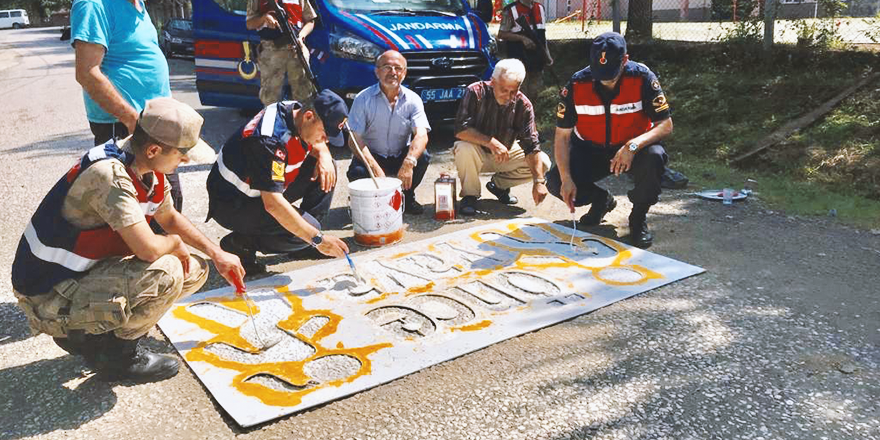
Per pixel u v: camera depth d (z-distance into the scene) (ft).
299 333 9.95
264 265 12.35
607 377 8.73
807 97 20.93
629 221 13.48
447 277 11.84
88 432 7.83
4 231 14.92
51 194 7.82
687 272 11.81
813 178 17.16
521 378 8.74
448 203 14.93
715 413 7.95
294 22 19.30
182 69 49.93
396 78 14.87
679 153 20.26
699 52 25.71
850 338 9.56
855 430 7.61
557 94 26.91
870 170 16.62
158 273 8.02
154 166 7.81
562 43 30.66
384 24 20.94
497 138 15.03
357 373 8.85
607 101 13.20
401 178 14.52
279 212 10.53
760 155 18.70
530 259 12.57
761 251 12.84
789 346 9.38
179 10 75.87
